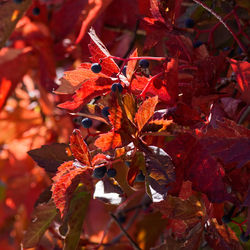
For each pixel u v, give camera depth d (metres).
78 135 0.94
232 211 1.01
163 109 0.96
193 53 1.00
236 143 0.94
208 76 0.97
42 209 1.02
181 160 0.94
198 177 0.94
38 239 1.02
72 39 1.17
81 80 0.96
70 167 0.95
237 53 1.06
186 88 0.97
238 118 0.98
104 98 1.00
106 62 0.96
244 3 1.04
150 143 0.95
